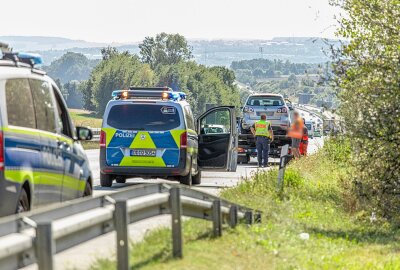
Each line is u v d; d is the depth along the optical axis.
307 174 61.09
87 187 31.75
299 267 28.19
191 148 52.31
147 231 28.22
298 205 44.00
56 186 27.56
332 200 48.91
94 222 18.97
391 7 44.06
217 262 25.56
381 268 30.22
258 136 82.50
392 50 43.75
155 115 50.94
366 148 43.78
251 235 31.69
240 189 47.31
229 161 55.81
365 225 42.59
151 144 50.81
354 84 43.88
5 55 25.91
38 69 27.39
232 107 56.03
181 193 25.98
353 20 45.41
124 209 20.25
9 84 24.55
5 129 23.62
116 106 51.09
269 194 46.03
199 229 30.09
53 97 28.09
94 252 25.95
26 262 16.31
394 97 42.94
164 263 23.56
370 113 43.25
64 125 29.27
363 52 44.94
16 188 23.98
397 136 43.31
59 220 17.98
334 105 44.97
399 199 44.53
